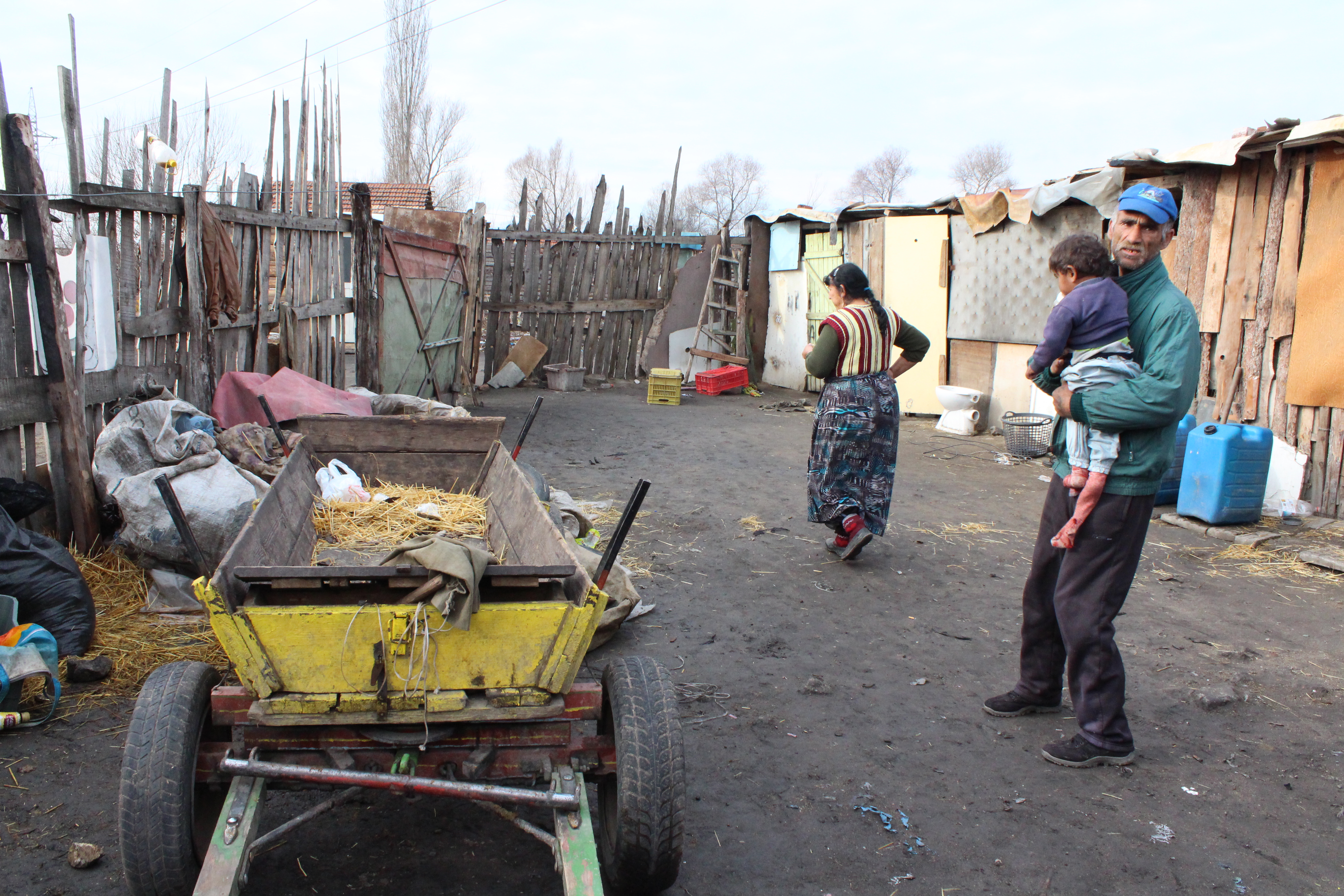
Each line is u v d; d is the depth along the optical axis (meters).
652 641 4.68
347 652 2.37
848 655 4.59
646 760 2.47
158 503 4.61
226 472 4.91
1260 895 2.84
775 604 5.25
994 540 6.63
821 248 14.24
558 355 15.01
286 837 2.60
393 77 33.66
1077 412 3.35
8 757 3.33
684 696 4.09
